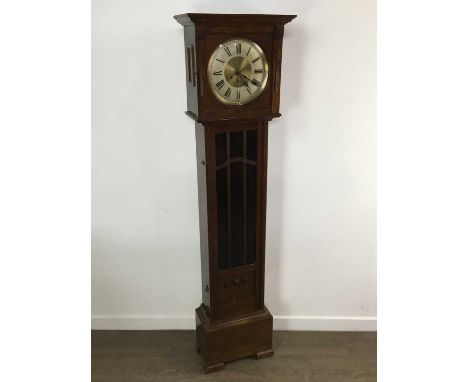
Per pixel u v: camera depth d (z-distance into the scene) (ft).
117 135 7.13
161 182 7.39
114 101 6.97
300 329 8.18
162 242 7.73
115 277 7.89
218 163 6.34
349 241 7.82
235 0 6.62
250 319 7.18
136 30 6.67
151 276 7.91
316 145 7.30
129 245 7.72
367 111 7.14
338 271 7.98
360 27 6.77
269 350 7.48
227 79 5.87
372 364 7.38
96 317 8.09
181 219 7.61
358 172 7.45
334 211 7.65
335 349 7.75
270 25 5.76
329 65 6.93
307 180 7.47
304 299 8.15
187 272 7.91
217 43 5.69
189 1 6.59
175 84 6.94
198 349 7.60
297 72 6.94
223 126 6.18
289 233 7.75
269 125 7.16
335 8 6.68
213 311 6.99
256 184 6.63
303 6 6.66
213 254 6.72
